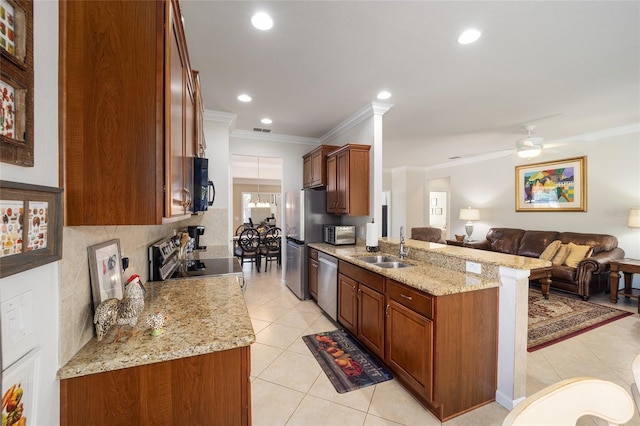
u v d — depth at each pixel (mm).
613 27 1851
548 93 2926
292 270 4348
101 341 1025
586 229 4625
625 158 4184
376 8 1695
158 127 982
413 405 1871
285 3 1657
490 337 1876
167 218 1022
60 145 869
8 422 624
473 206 6504
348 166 3385
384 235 8344
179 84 1271
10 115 634
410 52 2170
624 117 3701
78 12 935
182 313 1310
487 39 1998
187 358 997
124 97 960
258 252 5754
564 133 4531
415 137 4699
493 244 5586
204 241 3561
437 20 1801
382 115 3379
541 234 4941
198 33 1938
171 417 980
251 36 1974
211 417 1027
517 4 1651
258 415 1768
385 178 8156
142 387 945
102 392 905
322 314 3459
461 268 2168
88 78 936
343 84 2732
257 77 2590
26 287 701
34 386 726
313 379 2145
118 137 954
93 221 929
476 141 4969
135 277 1271
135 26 972
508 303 1835
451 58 2254
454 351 1752
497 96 3004
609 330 2953
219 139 3600
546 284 3961
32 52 717
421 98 3064
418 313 1841
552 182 5047
